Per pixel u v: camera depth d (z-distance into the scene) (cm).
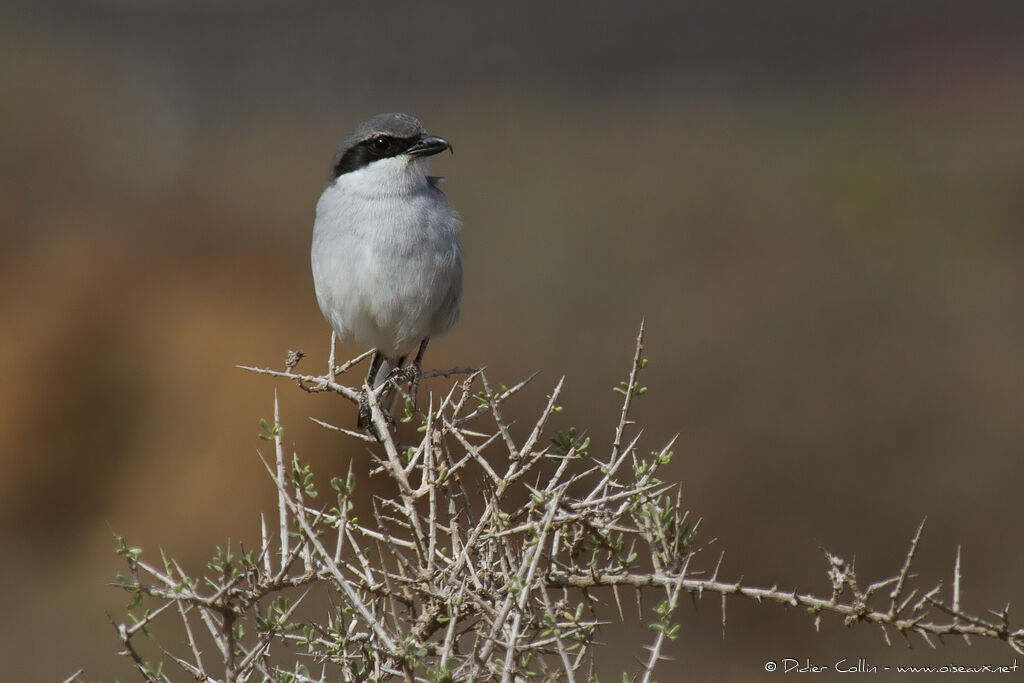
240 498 1252
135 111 2486
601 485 439
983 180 1933
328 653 432
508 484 443
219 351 1348
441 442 471
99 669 1055
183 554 1222
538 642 402
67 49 2602
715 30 3148
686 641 1123
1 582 1199
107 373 1343
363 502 1188
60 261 1491
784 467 1305
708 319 1556
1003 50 2894
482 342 1552
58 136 2152
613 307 1639
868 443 1320
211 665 1020
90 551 1241
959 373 1409
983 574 1169
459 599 416
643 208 1964
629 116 2641
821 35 3094
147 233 1638
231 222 1756
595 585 438
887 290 1622
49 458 1295
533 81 2931
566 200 2000
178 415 1320
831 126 2408
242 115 2686
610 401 1423
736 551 1227
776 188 2006
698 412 1381
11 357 1348
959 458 1295
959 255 1716
